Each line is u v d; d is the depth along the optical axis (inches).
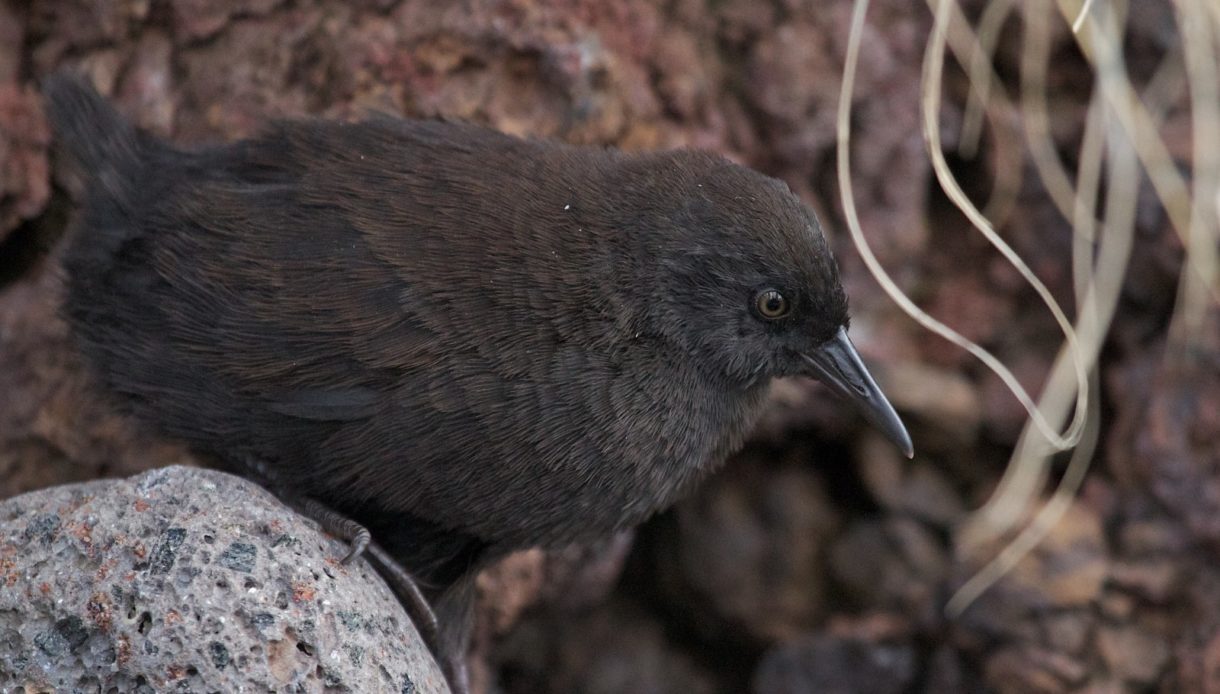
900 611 475.5
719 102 466.9
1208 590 435.8
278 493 335.3
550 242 335.0
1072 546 448.8
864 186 474.6
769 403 452.4
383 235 329.7
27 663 275.6
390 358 321.1
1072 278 484.7
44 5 424.5
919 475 488.7
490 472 326.3
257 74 421.7
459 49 421.1
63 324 409.1
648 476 342.3
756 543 496.7
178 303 331.0
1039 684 436.8
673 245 340.2
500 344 326.3
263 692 270.2
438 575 350.6
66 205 425.4
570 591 462.3
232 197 337.1
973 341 489.7
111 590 276.5
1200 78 463.5
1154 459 452.4
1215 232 459.5
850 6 468.8
